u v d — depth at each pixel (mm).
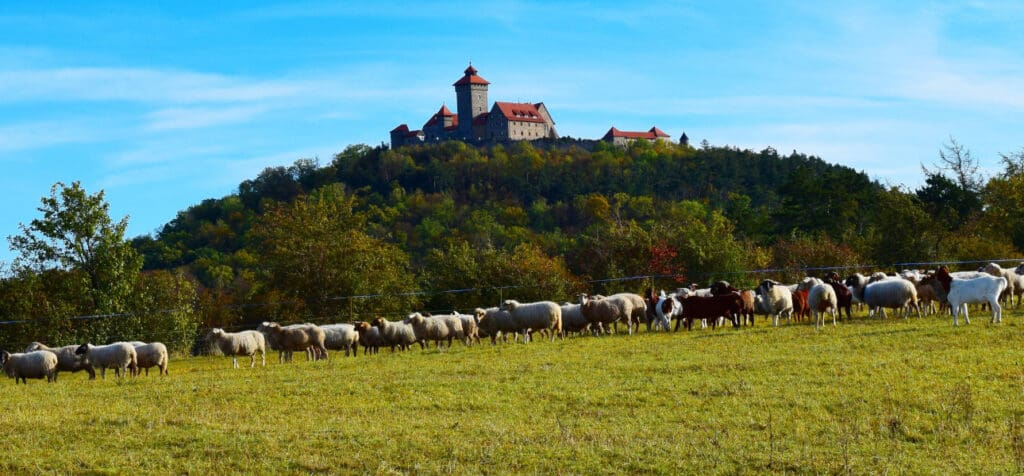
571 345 35031
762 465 15930
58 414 22641
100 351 35875
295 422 20562
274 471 16719
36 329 55406
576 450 17188
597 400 22000
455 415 21156
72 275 59188
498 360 30812
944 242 70688
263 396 24547
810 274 70000
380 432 19109
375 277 68562
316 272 68062
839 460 16016
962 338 28266
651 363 27328
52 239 59312
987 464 15555
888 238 72438
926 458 16094
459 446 17703
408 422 20281
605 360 28969
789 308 38250
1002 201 70688
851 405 20141
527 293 64875
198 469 16953
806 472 15523
